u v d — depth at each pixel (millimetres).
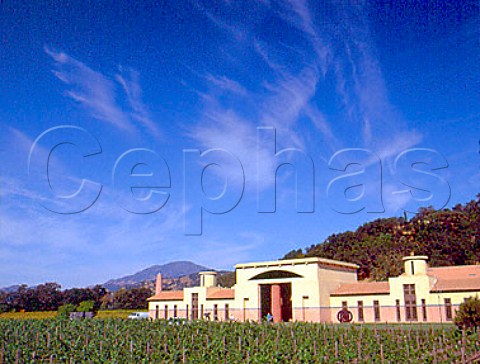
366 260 87188
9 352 25609
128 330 33281
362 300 49969
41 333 32188
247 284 55031
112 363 24719
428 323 44844
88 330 33906
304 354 26188
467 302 31328
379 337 30188
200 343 29688
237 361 25766
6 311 90125
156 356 26094
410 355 26531
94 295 103438
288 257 103250
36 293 95938
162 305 62188
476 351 26156
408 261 49062
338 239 97750
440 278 51438
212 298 58156
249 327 35062
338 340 30641
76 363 25047
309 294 50406
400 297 48062
